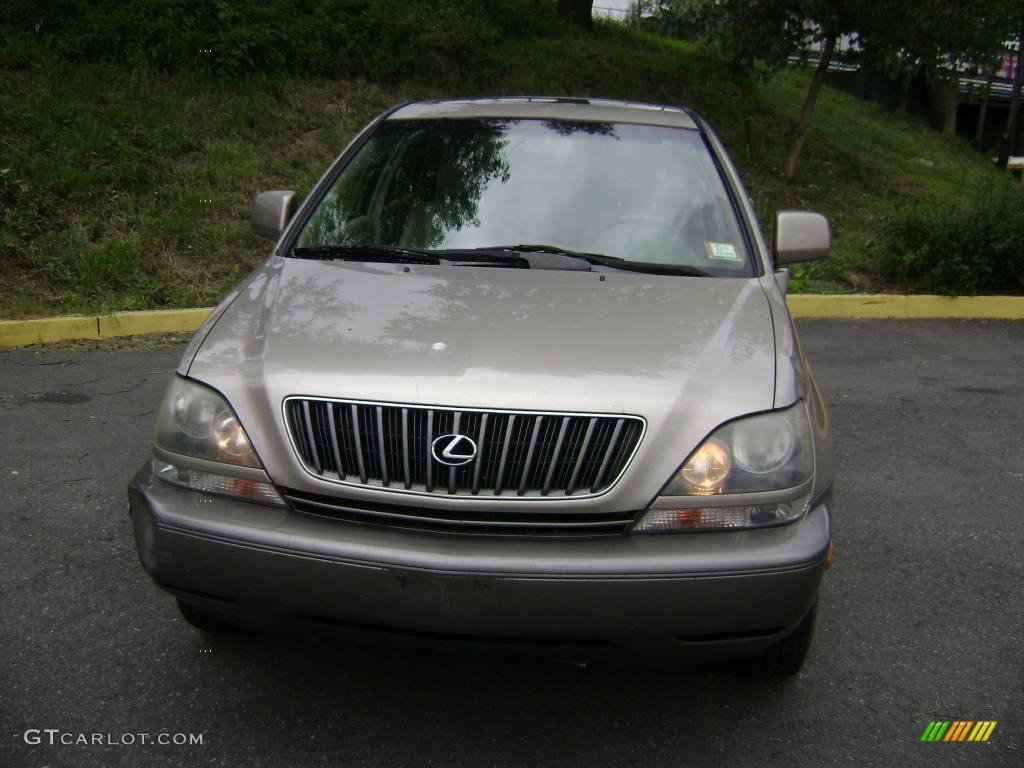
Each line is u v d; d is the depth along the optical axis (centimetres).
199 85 1078
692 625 236
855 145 1587
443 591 232
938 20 1134
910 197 1341
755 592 237
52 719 266
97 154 907
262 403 252
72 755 251
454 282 310
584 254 339
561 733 269
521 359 257
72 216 833
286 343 270
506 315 284
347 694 284
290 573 239
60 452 471
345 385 249
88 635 309
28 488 425
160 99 1027
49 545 371
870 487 468
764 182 1250
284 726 267
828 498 269
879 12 1148
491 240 348
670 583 233
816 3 1168
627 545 239
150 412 536
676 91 1417
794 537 247
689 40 1756
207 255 827
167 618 322
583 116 408
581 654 240
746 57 1257
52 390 575
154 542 252
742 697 290
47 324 688
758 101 1504
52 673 288
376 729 268
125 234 823
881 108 2027
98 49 1087
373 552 235
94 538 379
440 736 265
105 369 626
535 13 1518
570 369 253
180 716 270
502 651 240
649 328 280
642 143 392
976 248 945
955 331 859
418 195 369
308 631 250
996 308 925
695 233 353
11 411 532
